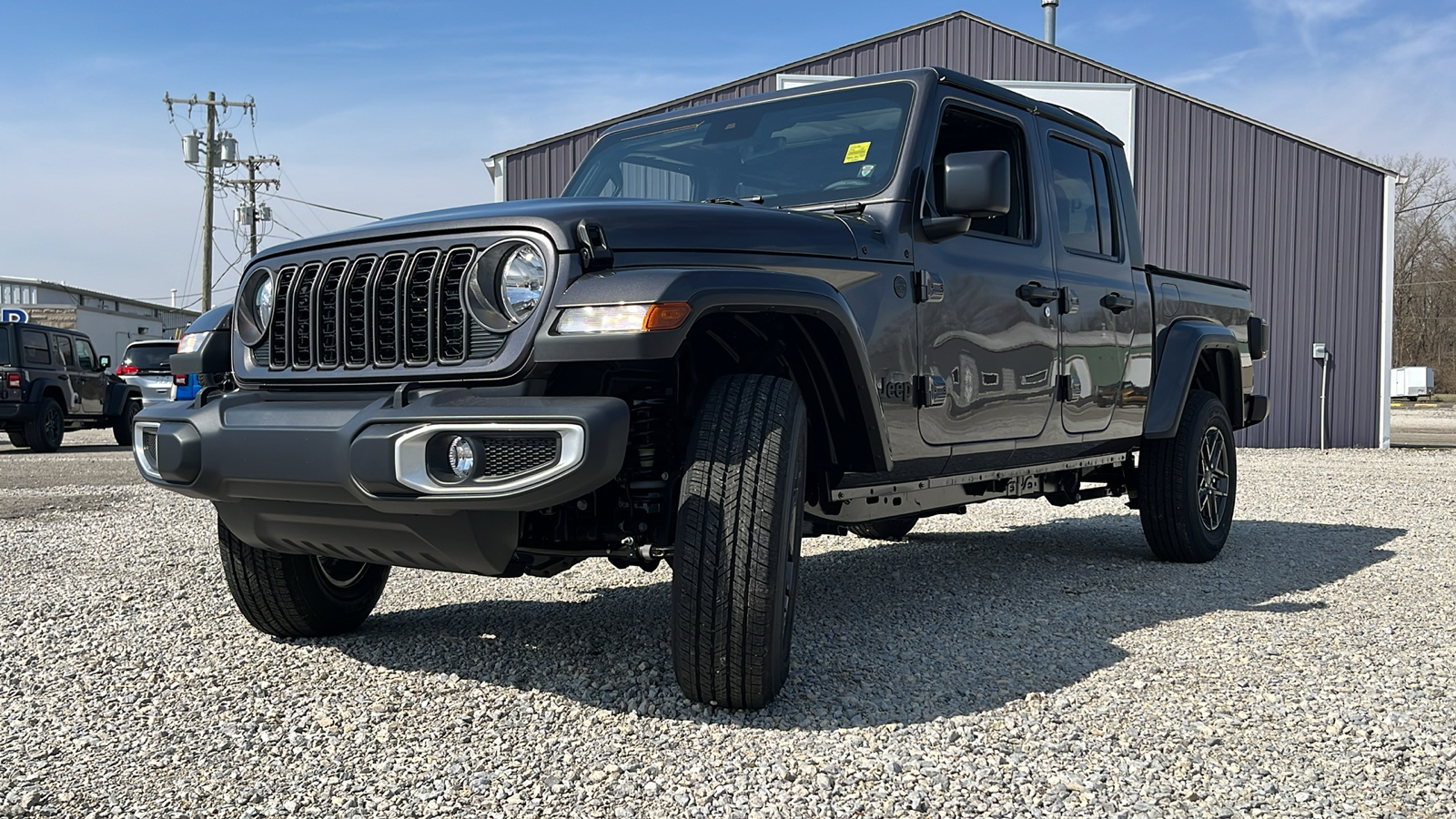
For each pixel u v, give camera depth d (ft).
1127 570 16.81
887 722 9.17
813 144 12.55
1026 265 13.51
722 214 9.77
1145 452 17.26
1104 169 15.99
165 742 8.86
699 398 10.09
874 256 10.96
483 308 8.73
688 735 8.82
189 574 16.17
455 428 8.23
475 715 9.41
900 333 11.20
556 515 9.96
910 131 11.97
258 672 10.82
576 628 12.48
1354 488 30.17
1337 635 12.23
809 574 16.39
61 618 13.21
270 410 9.31
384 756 8.48
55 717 9.48
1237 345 18.63
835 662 10.93
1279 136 52.95
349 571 12.20
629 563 10.06
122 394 57.11
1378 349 52.95
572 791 7.75
